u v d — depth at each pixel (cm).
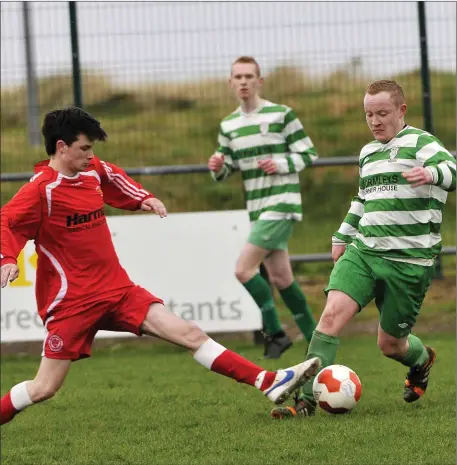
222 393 2022
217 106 3444
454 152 2841
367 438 1515
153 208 1566
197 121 3503
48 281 1474
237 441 1541
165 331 1480
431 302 3011
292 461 1399
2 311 2714
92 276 1470
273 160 2330
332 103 3441
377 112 1592
